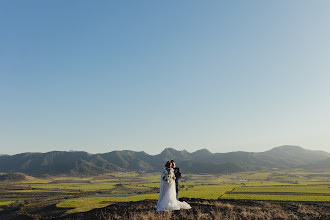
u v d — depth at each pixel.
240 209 20.98
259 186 124.50
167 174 15.69
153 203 29.34
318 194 80.19
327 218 19.33
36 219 53.56
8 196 124.62
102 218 17.98
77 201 76.50
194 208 19.55
